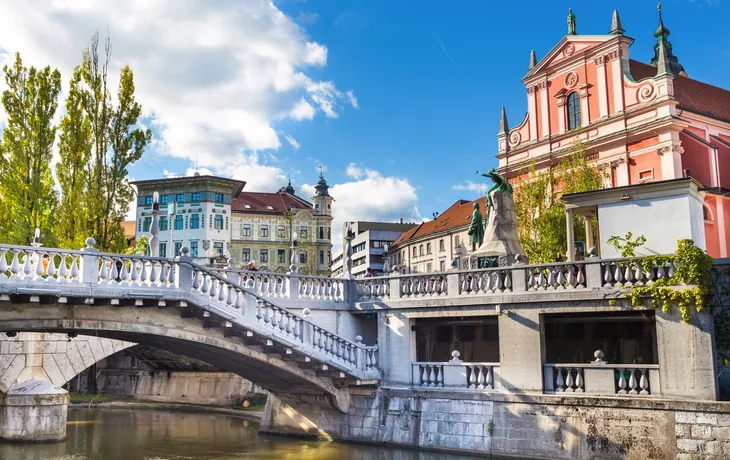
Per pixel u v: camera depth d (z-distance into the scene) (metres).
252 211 86.44
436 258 77.94
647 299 18.19
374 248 104.75
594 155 42.22
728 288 18.27
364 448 22.17
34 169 31.92
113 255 17.97
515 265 20.41
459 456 20.33
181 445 24.66
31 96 32.25
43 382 25.42
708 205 38.31
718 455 16.55
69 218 31.39
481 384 20.67
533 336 19.78
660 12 52.69
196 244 74.50
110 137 32.69
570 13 45.19
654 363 19.28
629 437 17.77
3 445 24.22
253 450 22.95
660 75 39.09
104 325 18.52
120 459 21.61
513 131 48.50
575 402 18.67
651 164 39.12
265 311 20.44
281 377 23.06
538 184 36.66
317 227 89.94
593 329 20.89
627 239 20.05
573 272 19.62
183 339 19.91
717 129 43.28
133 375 47.00
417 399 21.70
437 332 23.59
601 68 42.56
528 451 19.19
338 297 24.20
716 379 17.53
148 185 76.31
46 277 17.09
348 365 22.02
